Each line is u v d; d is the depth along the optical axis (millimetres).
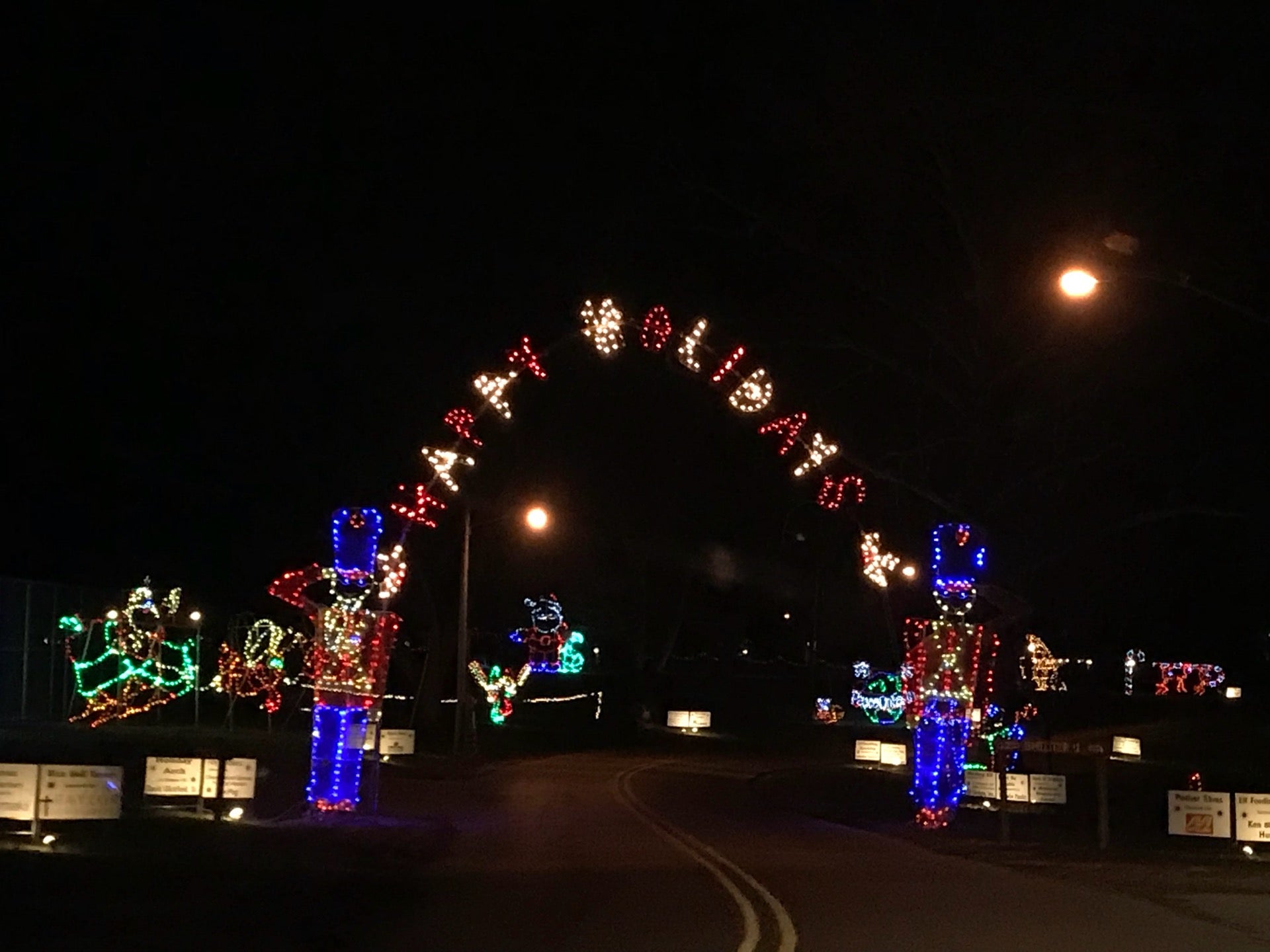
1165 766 33875
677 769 40438
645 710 59688
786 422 22016
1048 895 13578
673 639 63156
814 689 63562
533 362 22031
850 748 50344
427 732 44500
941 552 21781
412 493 33438
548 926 12008
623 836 20734
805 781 35562
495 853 18141
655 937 11391
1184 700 48562
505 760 42125
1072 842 19328
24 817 15953
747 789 32906
